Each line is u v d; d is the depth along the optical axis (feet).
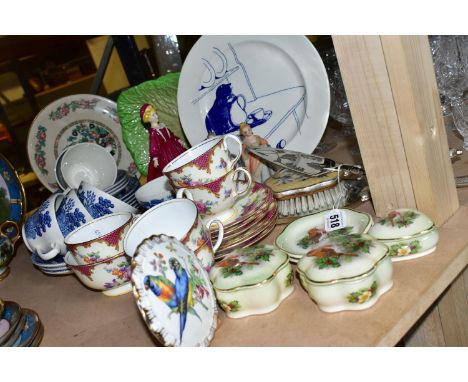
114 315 2.52
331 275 1.96
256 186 2.85
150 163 3.19
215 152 2.53
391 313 1.93
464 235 2.28
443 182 2.40
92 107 4.09
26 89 5.28
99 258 2.55
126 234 2.32
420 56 2.20
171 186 2.77
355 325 1.93
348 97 2.32
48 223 2.91
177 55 4.24
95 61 6.32
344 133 3.84
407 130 2.25
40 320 2.49
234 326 2.11
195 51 3.35
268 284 2.06
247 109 3.40
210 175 2.52
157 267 1.91
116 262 2.57
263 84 3.34
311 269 2.02
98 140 4.11
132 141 3.61
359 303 1.96
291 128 3.28
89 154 3.70
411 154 2.29
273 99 3.33
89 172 3.69
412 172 2.33
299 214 2.80
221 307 2.16
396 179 2.39
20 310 2.41
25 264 3.49
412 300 1.97
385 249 2.03
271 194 2.74
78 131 4.10
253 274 2.10
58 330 2.51
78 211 2.87
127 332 2.33
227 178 2.57
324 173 2.75
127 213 2.74
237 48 3.34
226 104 3.43
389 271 2.02
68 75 6.33
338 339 1.89
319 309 2.06
